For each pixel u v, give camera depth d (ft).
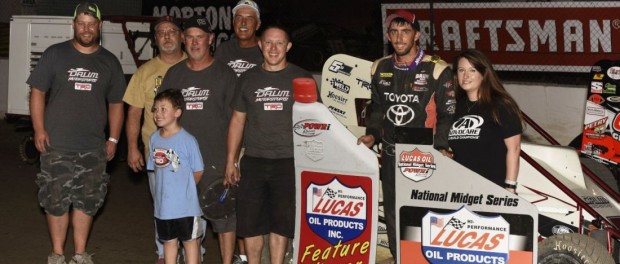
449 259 16.53
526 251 15.96
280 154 18.74
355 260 17.43
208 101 19.66
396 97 17.97
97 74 20.38
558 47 35.76
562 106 35.09
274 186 18.79
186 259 19.45
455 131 17.01
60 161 20.22
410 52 17.78
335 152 17.26
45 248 23.90
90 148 20.51
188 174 18.79
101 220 27.48
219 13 45.78
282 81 18.58
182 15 47.24
